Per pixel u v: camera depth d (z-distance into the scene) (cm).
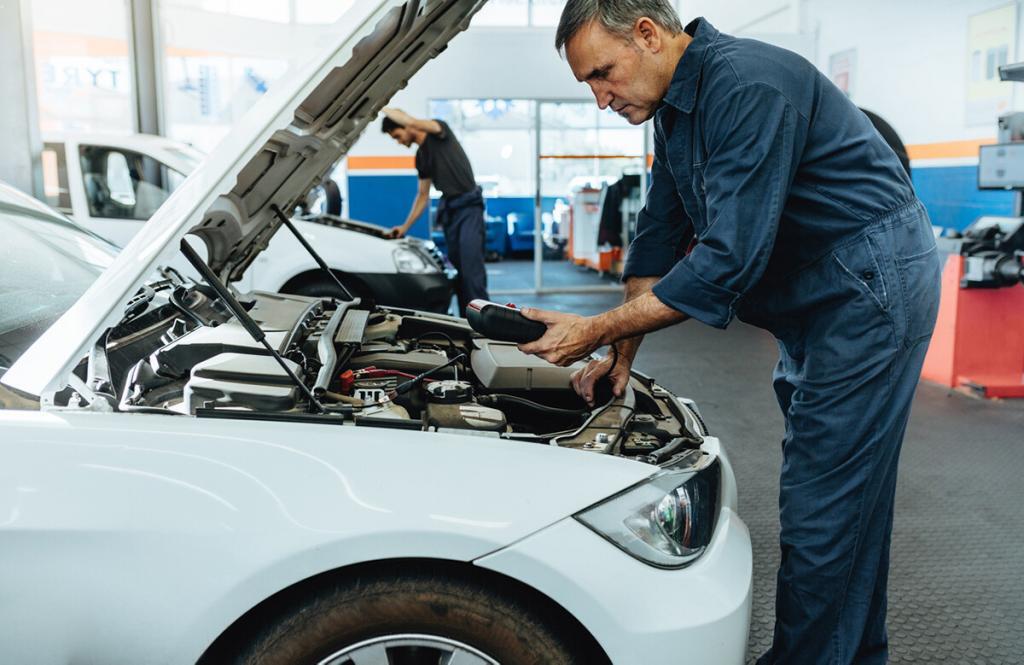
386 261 563
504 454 152
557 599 143
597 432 178
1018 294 538
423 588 145
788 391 203
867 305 175
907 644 244
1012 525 329
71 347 147
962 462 404
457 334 270
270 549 138
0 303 203
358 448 147
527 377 227
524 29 987
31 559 138
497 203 1390
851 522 185
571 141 1021
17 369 150
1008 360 545
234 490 140
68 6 811
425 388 197
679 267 172
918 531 324
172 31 885
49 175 554
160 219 158
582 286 1070
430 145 627
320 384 173
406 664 151
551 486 148
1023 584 281
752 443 429
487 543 141
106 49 823
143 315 200
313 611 144
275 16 895
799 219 176
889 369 178
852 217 173
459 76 980
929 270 179
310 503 141
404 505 142
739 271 167
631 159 1039
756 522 328
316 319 244
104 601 138
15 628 139
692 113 174
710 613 150
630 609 145
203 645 139
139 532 138
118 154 554
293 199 239
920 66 923
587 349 181
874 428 180
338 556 140
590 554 145
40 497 138
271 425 150
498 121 1328
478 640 147
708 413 485
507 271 1252
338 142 222
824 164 173
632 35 170
